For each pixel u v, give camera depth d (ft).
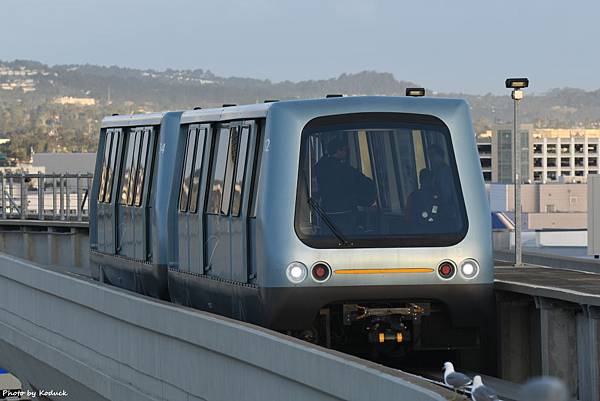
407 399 60.54
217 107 119.55
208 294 116.26
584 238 504.43
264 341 76.33
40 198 274.77
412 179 102.99
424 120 104.12
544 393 64.59
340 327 103.91
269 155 102.22
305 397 71.36
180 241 126.52
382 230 101.45
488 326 102.89
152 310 95.04
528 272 122.01
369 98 104.01
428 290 101.24
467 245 102.01
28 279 127.34
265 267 101.09
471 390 65.57
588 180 294.25
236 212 108.37
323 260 100.42
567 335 94.12
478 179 103.81
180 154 129.59
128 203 146.00
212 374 84.74
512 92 140.26
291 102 103.35
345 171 102.32
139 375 98.27
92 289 108.58
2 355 140.77
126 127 150.41
